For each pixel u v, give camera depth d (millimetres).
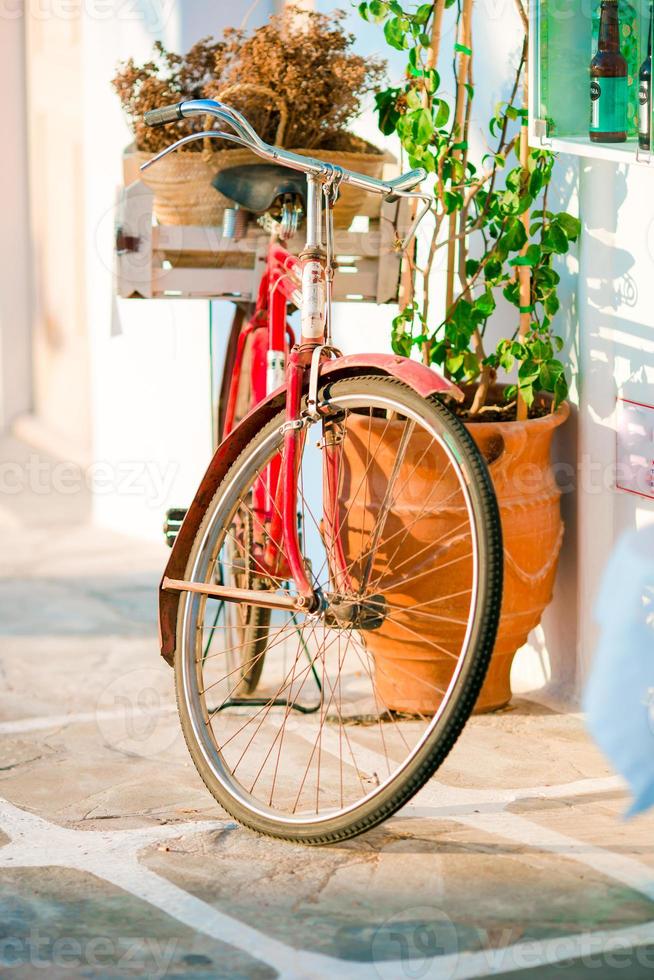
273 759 3721
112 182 6203
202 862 3096
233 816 3240
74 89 7680
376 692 4043
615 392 3820
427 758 2943
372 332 5004
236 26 5426
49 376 8469
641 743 3578
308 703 4145
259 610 4070
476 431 3652
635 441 3754
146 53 5781
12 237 8531
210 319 4582
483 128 4348
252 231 3994
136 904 2904
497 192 3955
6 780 3596
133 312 6145
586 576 3996
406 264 4078
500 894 2902
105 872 3057
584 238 3865
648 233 3623
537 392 4133
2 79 8305
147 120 3172
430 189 4473
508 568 3750
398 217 4008
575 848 3111
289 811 3355
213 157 3875
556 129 3508
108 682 4379
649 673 3613
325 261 3283
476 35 4324
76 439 8094
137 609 5195
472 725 3926
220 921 2824
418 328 4711
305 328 3287
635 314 3709
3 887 2990
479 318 3938
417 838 3189
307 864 3074
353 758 3699
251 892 2947
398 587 3707
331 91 3941
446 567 3666
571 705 4086
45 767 3684
